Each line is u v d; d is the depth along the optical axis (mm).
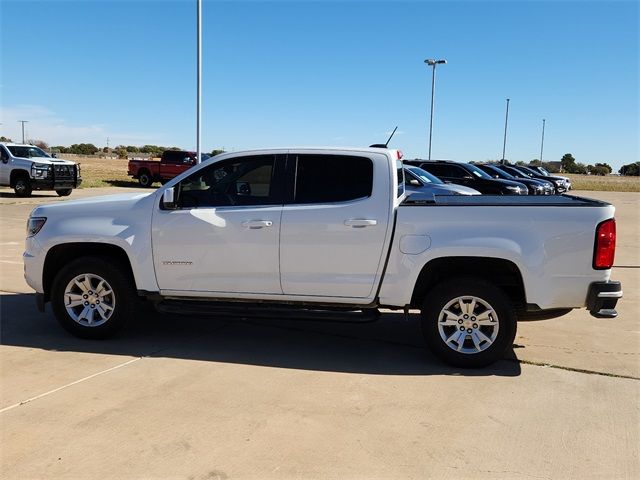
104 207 5695
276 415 4082
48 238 5680
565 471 3402
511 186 17641
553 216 4879
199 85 19500
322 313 5285
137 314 6832
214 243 5371
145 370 4941
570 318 6945
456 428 3932
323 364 5188
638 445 3730
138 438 3713
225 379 4762
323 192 5285
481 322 5039
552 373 5023
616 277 9695
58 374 4816
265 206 5348
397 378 4859
